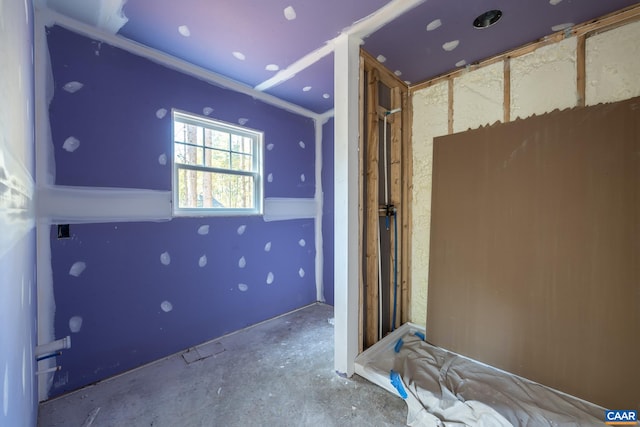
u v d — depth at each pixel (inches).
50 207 69.6
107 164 78.5
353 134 79.4
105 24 73.3
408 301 110.8
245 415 65.6
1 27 25.3
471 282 88.9
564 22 71.9
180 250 94.5
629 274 63.7
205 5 66.2
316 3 65.2
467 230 90.7
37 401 65.7
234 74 101.0
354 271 81.3
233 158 112.1
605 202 67.3
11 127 30.9
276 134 125.3
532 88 80.9
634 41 66.3
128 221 82.7
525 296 78.1
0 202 24.7
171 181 91.7
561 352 71.6
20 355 37.9
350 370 80.4
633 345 62.6
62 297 71.8
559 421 59.9
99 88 76.8
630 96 66.8
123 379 79.2
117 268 81.0
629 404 62.3
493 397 67.8
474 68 92.1
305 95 120.0
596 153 68.9
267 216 122.3
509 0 63.6
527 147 79.9
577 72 73.6
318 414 65.8
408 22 71.6
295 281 135.6
